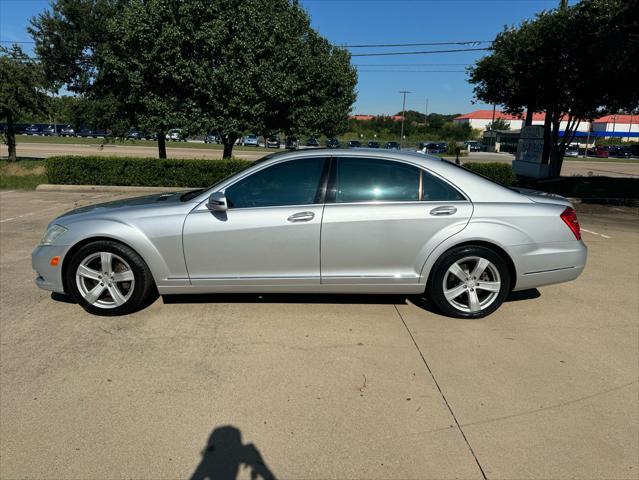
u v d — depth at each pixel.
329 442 2.82
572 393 3.34
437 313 4.73
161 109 14.70
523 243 4.45
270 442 2.82
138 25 14.13
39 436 2.86
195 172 15.41
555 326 4.47
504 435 2.89
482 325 4.46
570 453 2.74
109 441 2.82
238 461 2.66
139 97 15.25
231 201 4.47
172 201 4.70
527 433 2.91
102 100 18.48
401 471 2.60
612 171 35.34
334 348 3.97
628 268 6.46
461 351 3.94
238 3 14.73
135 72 14.65
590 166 41.84
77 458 2.68
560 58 15.96
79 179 15.22
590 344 4.10
